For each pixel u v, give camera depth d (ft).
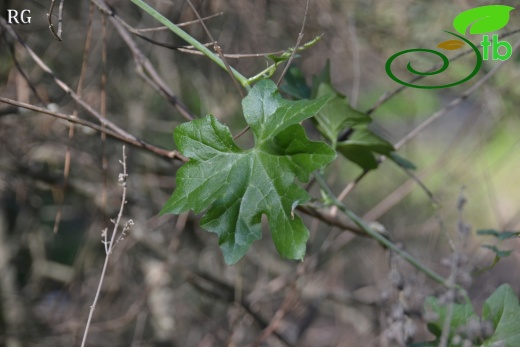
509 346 7.80
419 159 20.34
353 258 19.81
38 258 18.29
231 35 15.34
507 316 7.89
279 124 7.15
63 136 15.79
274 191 7.14
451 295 7.50
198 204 7.16
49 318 17.31
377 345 15.15
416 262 8.73
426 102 20.35
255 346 12.33
